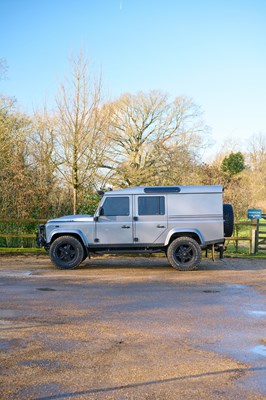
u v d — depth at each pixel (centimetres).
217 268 1314
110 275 1157
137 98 3394
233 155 4412
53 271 1220
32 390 441
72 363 514
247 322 704
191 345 584
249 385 457
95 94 1797
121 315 738
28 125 2406
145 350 562
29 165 1834
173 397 429
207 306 812
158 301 849
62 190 1806
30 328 654
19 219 1620
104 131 1966
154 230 1266
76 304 814
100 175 2147
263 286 1024
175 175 3166
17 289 952
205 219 1267
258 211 1662
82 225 1270
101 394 434
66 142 1770
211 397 429
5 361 518
